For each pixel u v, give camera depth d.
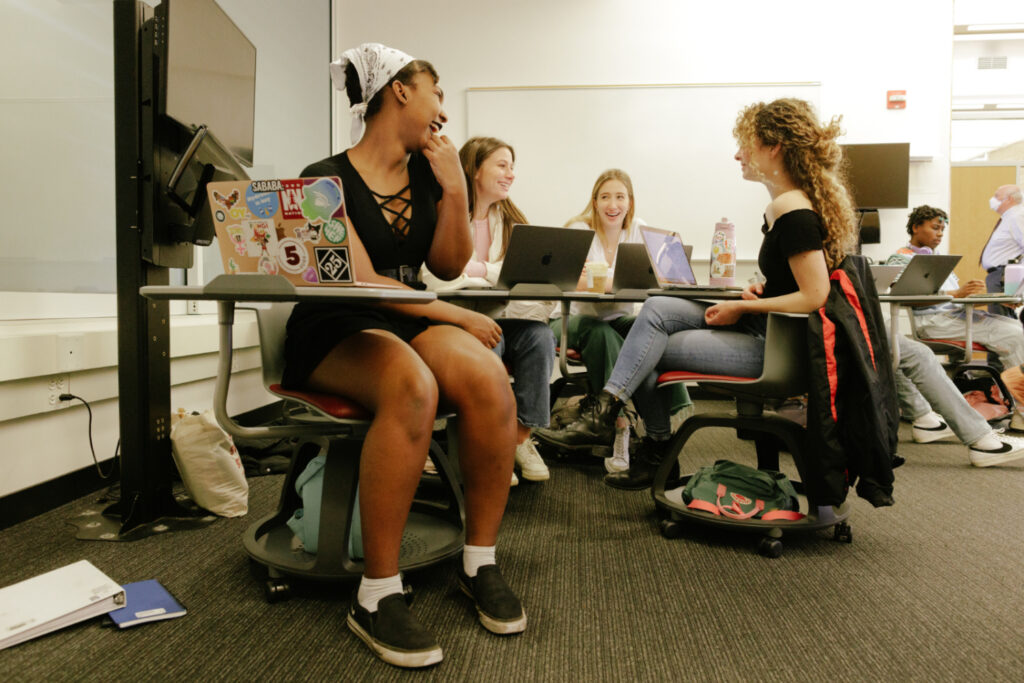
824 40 4.34
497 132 4.49
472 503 1.20
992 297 2.98
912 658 1.05
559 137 4.46
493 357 1.19
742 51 4.38
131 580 1.35
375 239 1.29
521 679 0.98
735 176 4.38
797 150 1.61
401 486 1.06
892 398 1.53
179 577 1.37
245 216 1.04
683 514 1.62
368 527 1.07
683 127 4.41
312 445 1.53
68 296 2.10
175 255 1.75
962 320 3.34
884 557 1.51
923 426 2.89
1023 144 7.99
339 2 4.54
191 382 2.49
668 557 1.50
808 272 1.52
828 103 4.36
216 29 1.70
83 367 1.86
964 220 5.16
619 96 4.43
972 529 1.73
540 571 1.41
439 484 1.97
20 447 1.71
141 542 1.58
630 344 1.82
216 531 1.66
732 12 4.38
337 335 1.20
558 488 2.13
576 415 2.66
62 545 1.55
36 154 1.98
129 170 1.61
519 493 2.06
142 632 1.12
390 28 4.54
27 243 1.95
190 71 1.56
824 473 1.47
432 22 4.52
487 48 4.50
